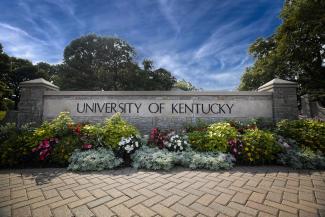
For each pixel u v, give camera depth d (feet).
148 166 14.06
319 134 17.56
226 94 23.36
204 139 16.90
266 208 8.59
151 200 9.38
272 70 63.00
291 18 53.42
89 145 16.14
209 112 23.26
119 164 14.98
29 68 84.07
